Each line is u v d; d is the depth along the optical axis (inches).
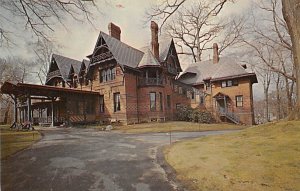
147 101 983.6
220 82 1184.8
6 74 1178.0
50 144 443.8
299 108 351.6
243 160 230.1
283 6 361.4
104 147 402.3
